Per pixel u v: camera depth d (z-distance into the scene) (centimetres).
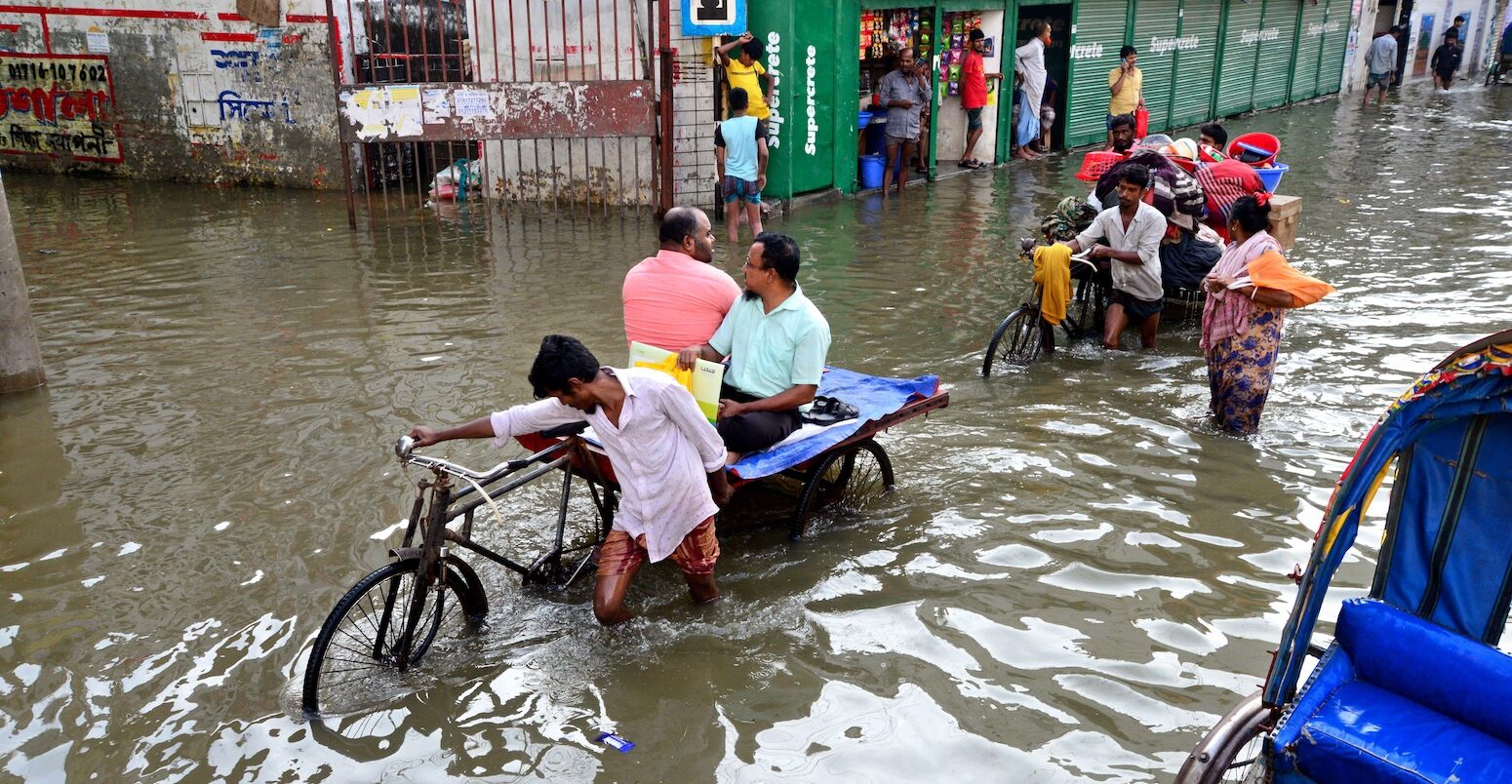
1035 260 751
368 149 1255
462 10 1271
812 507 548
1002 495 559
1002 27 1582
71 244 1126
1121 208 758
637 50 1211
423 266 1024
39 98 1530
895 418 540
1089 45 1762
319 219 1245
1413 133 1991
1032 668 417
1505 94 2675
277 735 382
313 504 546
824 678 412
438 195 1343
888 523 532
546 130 1168
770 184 1308
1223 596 464
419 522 422
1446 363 289
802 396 491
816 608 459
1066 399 691
